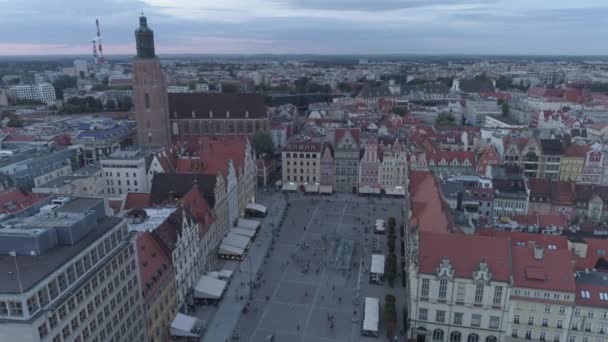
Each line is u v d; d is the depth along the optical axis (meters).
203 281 115.25
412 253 103.69
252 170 186.00
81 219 73.25
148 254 95.88
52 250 68.69
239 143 177.62
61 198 86.19
